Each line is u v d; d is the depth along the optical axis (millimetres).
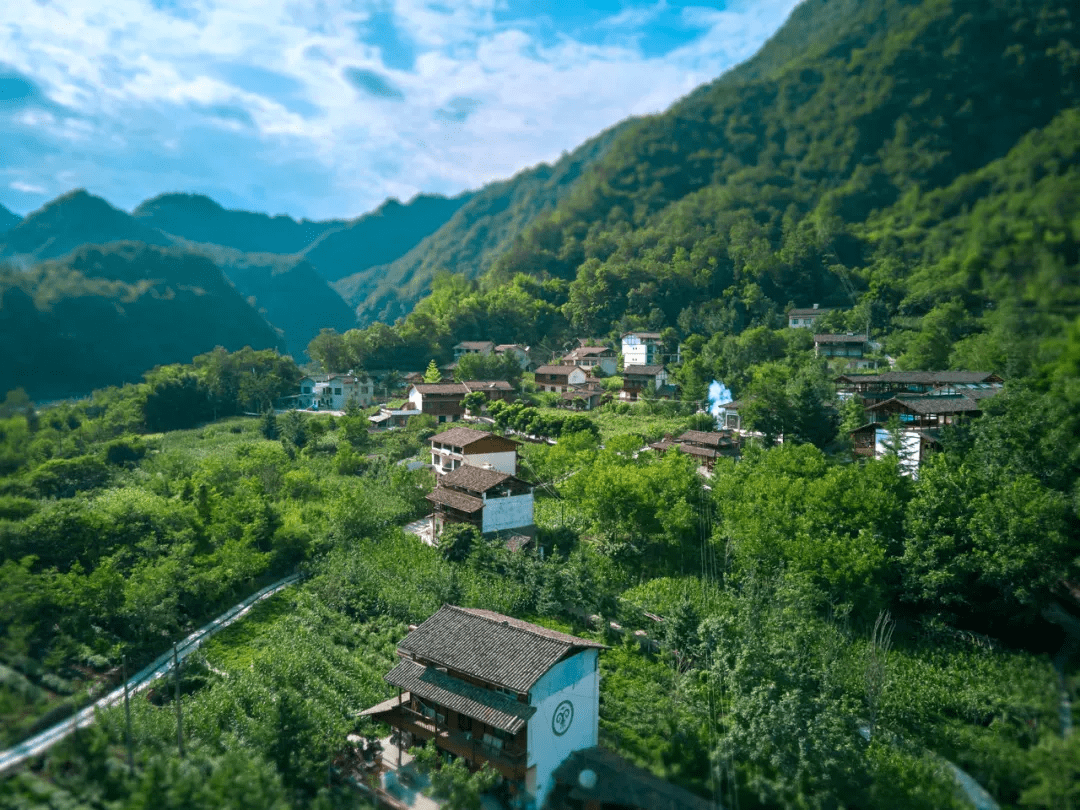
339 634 37344
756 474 48969
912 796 24312
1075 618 35969
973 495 37250
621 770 26078
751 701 26734
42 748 21953
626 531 48844
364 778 25625
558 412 89500
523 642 26781
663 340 114812
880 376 53344
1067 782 19312
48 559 36188
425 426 82625
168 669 33625
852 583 35906
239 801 19453
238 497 52594
